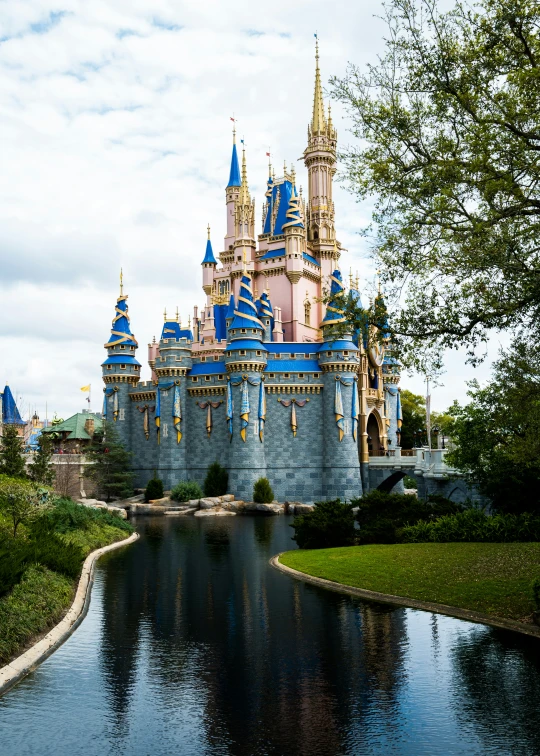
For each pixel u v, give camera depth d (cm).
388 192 2791
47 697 1850
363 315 2988
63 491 8662
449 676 1988
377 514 4875
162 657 2202
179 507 8925
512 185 2428
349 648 2278
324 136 12875
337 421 9688
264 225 13175
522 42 2542
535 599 2472
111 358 11262
